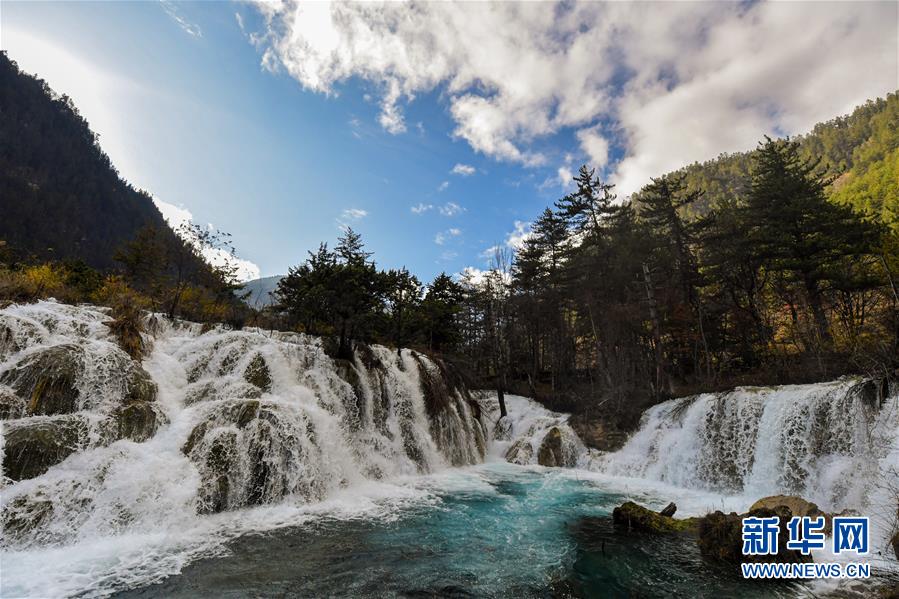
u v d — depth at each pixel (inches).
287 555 350.3
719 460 671.8
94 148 5713.6
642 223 1471.5
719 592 300.7
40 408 422.3
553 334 1659.7
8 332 487.8
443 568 339.3
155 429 465.4
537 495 626.5
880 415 480.7
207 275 1117.1
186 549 349.7
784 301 1273.4
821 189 1187.3
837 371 766.5
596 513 524.4
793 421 580.1
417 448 795.4
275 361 658.2
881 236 1047.0
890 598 269.6
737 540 356.5
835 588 296.5
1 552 311.0
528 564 352.2
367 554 362.6
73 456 387.5
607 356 1258.0
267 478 481.7
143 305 858.1
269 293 1116.5
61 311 641.6
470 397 1162.0
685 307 1263.5
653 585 312.5
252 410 509.4
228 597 274.5
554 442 949.2
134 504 381.7
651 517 458.0
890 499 397.7
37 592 268.5
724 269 1283.2
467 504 556.1
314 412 585.0
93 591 273.7
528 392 1466.5
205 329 786.2
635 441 877.8
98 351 496.1
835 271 1055.0
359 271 847.1
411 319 1429.6
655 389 1140.5
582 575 329.7
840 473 500.1
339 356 806.5
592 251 1579.7
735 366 1245.1
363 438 708.0
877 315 919.7
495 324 1768.0
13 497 337.4
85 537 346.6
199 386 571.2
